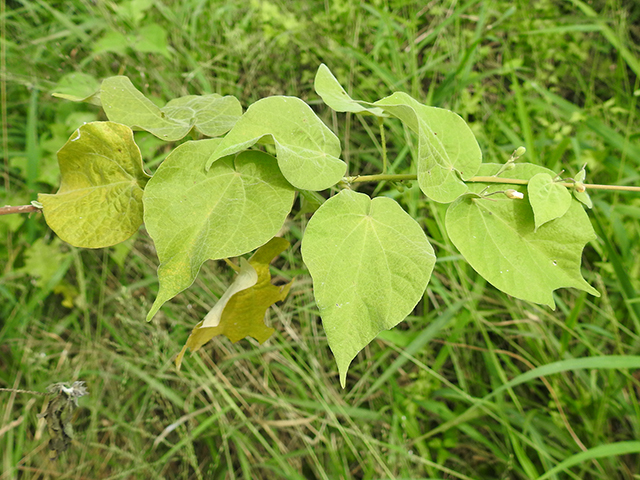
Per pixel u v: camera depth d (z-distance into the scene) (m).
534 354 0.69
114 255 0.74
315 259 0.22
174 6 0.86
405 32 0.84
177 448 0.63
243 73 0.85
